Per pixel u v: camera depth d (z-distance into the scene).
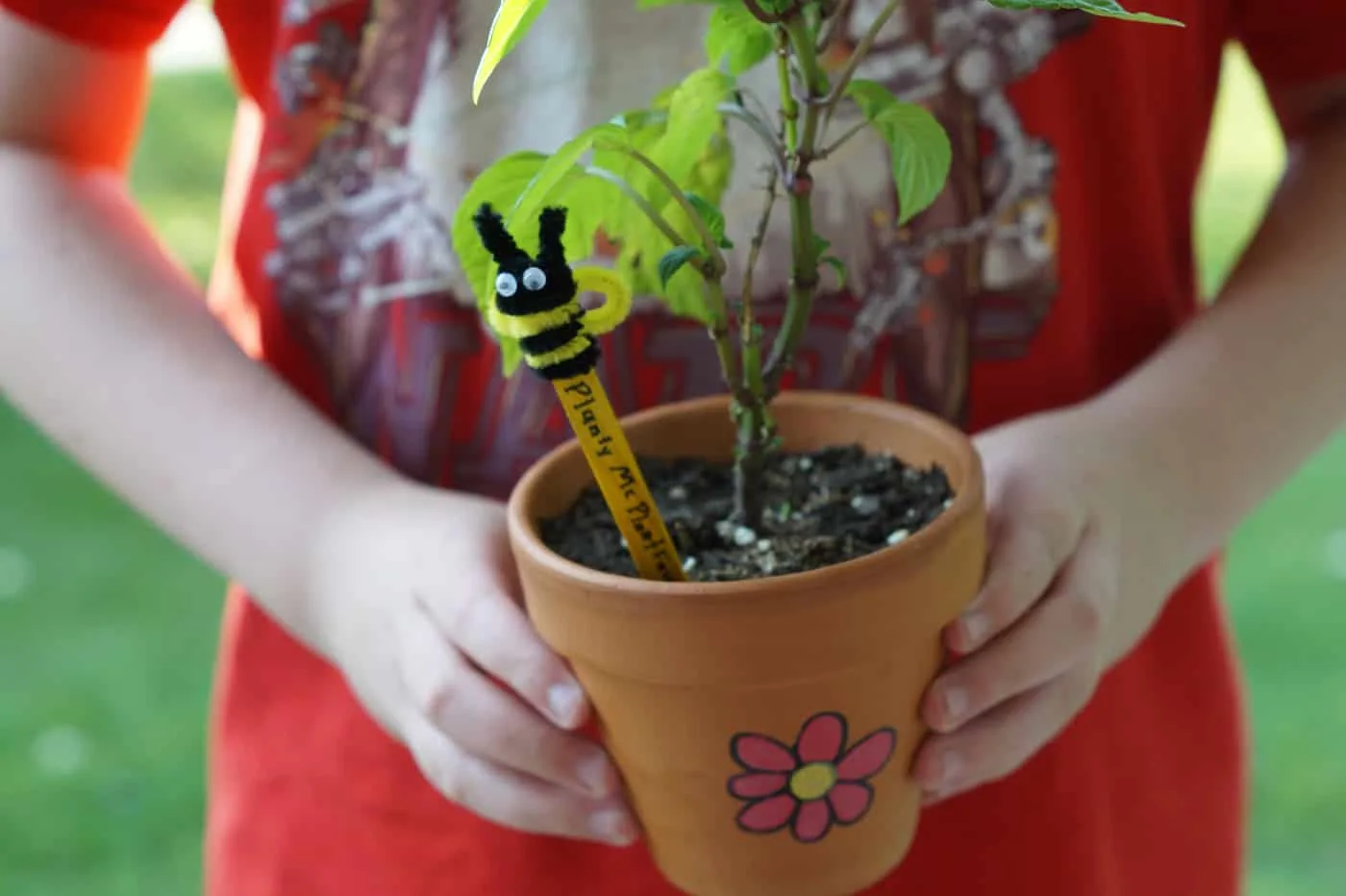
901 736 0.45
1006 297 0.59
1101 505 0.52
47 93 0.61
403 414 0.61
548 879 0.60
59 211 0.60
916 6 0.57
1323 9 0.61
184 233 1.89
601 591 0.41
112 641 1.31
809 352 0.59
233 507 0.56
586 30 0.57
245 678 0.65
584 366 0.41
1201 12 0.61
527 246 0.43
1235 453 0.56
